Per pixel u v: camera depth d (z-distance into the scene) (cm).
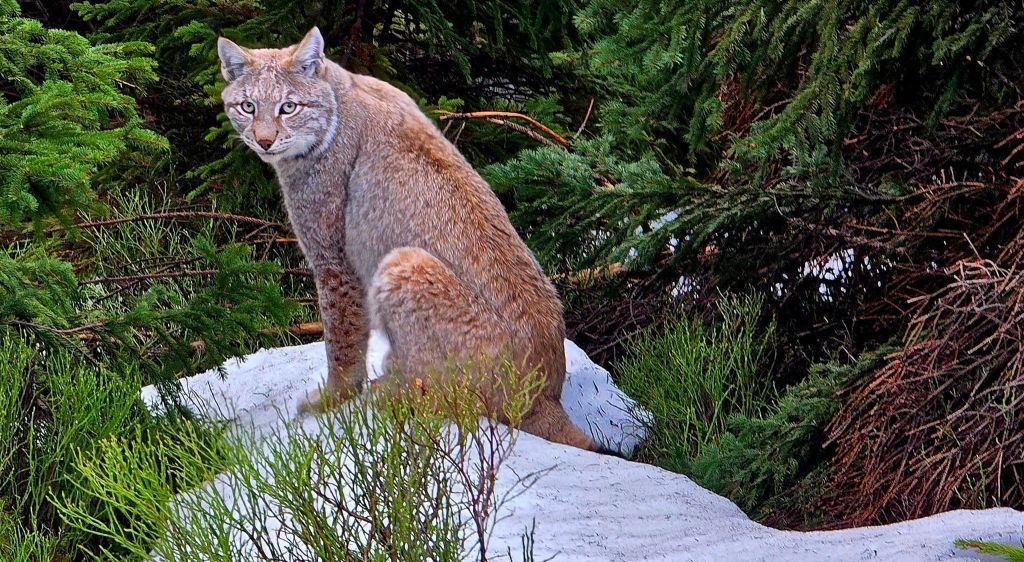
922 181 1116
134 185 1596
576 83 1647
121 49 1019
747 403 1070
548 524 707
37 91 900
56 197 876
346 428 664
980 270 908
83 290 1180
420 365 893
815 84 934
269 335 1100
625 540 700
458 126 1506
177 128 1553
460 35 1581
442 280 890
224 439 742
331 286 978
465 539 634
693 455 1023
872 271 1154
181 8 1494
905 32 890
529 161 1163
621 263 1159
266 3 1441
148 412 925
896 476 852
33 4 1647
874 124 1167
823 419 938
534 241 1150
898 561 633
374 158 951
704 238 1095
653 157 1204
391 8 1559
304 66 948
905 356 890
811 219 1107
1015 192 956
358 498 634
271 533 682
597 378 1109
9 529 771
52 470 841
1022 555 584
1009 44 944
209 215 1420
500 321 896
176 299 1326
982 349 895
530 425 897
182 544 636
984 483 809
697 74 1000
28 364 879
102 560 750
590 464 809
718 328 1188
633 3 1023
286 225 1450
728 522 747
